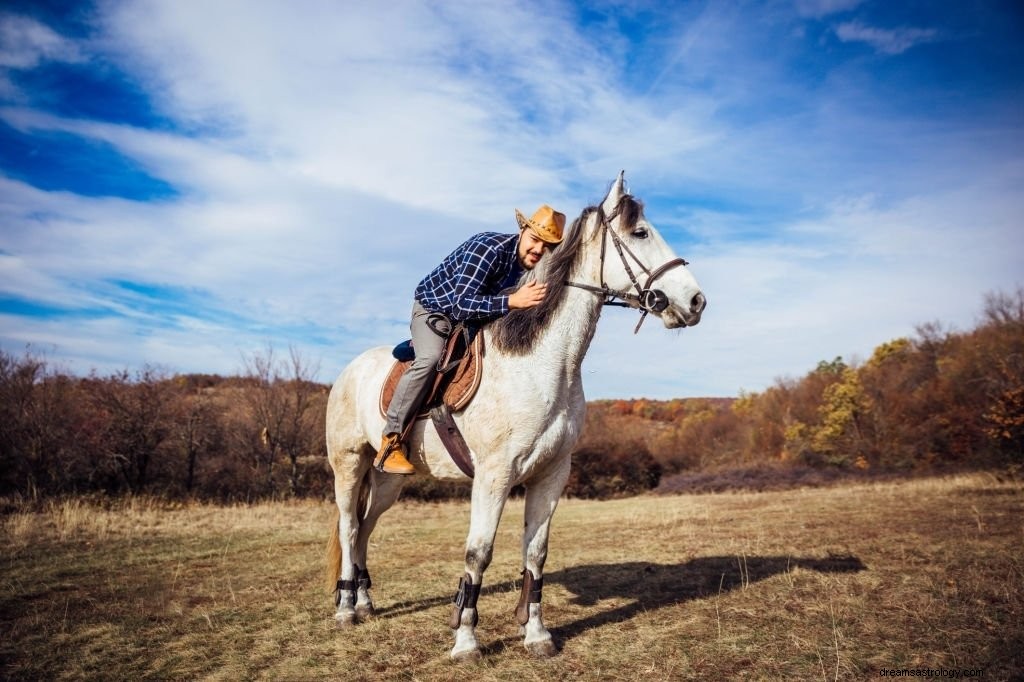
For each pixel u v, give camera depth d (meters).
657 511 11.46
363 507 5.16
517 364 3.83
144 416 19.00
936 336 29.81
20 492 16.22
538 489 4.09
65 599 5.71
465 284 3.92
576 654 3.92
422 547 8.24
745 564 5.95
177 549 8.26
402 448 4.25
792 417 35.81
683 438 41.34
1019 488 10.52
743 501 12.52
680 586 5.35
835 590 4.84
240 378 21.77
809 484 23.31
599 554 7.01
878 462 26.17
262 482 20.39
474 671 3.71
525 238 4.09
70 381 18.56
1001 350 22.88
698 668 3.59
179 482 19.62
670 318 3.84
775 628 4.12
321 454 22.33
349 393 5.03
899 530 7.05
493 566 6.67
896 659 3.51
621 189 3.99
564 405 3.91
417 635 4.41
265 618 4.98
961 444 22.70
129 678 3.80
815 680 3.33
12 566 7.23
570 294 3.92
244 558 7.65
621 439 31.97
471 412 3.90
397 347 4.49
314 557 7.61
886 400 28.50
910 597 4.54
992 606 4.23
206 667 3.95
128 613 5.21
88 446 17.72
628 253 3.86
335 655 4.10
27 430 16.98
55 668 3.98
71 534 9.53
